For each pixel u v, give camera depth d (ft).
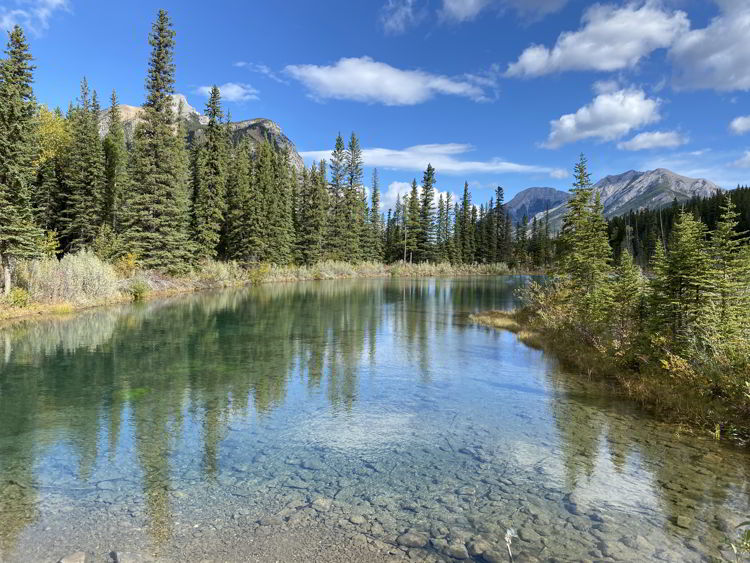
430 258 294.87
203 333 65.92
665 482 22.68
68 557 15.97
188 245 134.92
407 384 41.65
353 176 271.08
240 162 177.27
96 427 29.71
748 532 15.06
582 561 16.16
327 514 19.30
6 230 73.20
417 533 17.90
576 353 53.47
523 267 338.95
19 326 66.74
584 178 86.43
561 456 25.93
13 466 23.75
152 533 17.63
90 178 132.87
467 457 25.75
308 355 53.16
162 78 119.55
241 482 22.24
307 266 220.64
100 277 94.79
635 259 244.01
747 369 31.68
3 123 73.87
